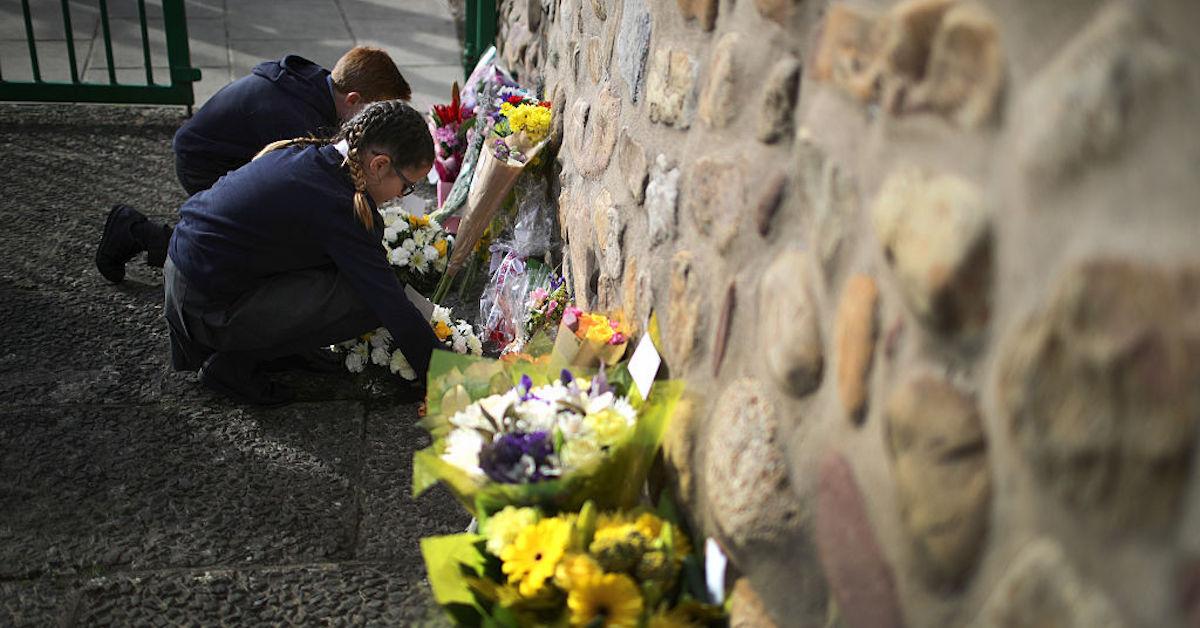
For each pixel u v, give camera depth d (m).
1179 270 0.81
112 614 2.33
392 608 2.39
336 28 6.85
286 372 3.30
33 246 4.00
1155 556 0.85
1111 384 0.88
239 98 3.70
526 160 3.61
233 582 2.44
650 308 2.26
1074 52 0.93
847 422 1.35
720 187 1.87
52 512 2.62
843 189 1.38
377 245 2.95
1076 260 0.92
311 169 2.87
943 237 1.11
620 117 2.68
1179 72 0.82
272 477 2.82
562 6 3.69
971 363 1.09
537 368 2.26
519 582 1.72
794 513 1.50
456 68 6.31
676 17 2.21
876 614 1.28
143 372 3.26
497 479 1.86
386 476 2.86
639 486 2.03
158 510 2.66
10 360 3.26
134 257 3.99
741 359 1.74
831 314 1.41
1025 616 1.00
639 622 1.63
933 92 1.16
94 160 4.84
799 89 1.56
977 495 1.08
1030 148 0.98
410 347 2.97
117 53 6.13
